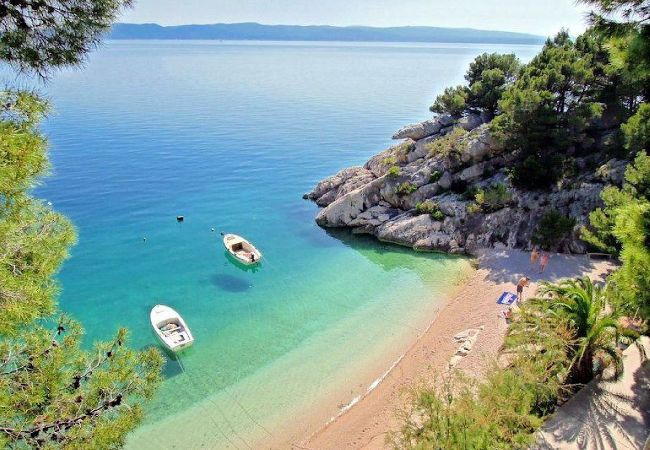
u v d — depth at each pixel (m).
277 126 97.81
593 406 19.08
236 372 26.86
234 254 41.06
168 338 28.89
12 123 9.60
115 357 11.94
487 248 40.47
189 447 21.89
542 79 43.53
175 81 175.12
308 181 64.38
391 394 24.59
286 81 183.50
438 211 43.81
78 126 91.75
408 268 39.31
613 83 44.16
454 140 48.34
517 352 20.02
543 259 34.78
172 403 24.52
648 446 16.69
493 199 41.41
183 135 87.75
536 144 42.72
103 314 32.88
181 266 40.16
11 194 9.38
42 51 10.54
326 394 25.16
